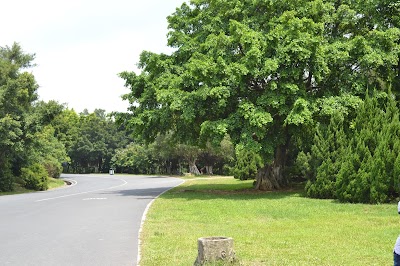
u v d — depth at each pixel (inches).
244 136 829.8
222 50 907.4
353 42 857.5
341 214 565.6
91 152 3619.6
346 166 708.7
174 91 894.4
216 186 1296.8
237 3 980.6
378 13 925.2
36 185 1414.9
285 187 1079.6
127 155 3329.2
